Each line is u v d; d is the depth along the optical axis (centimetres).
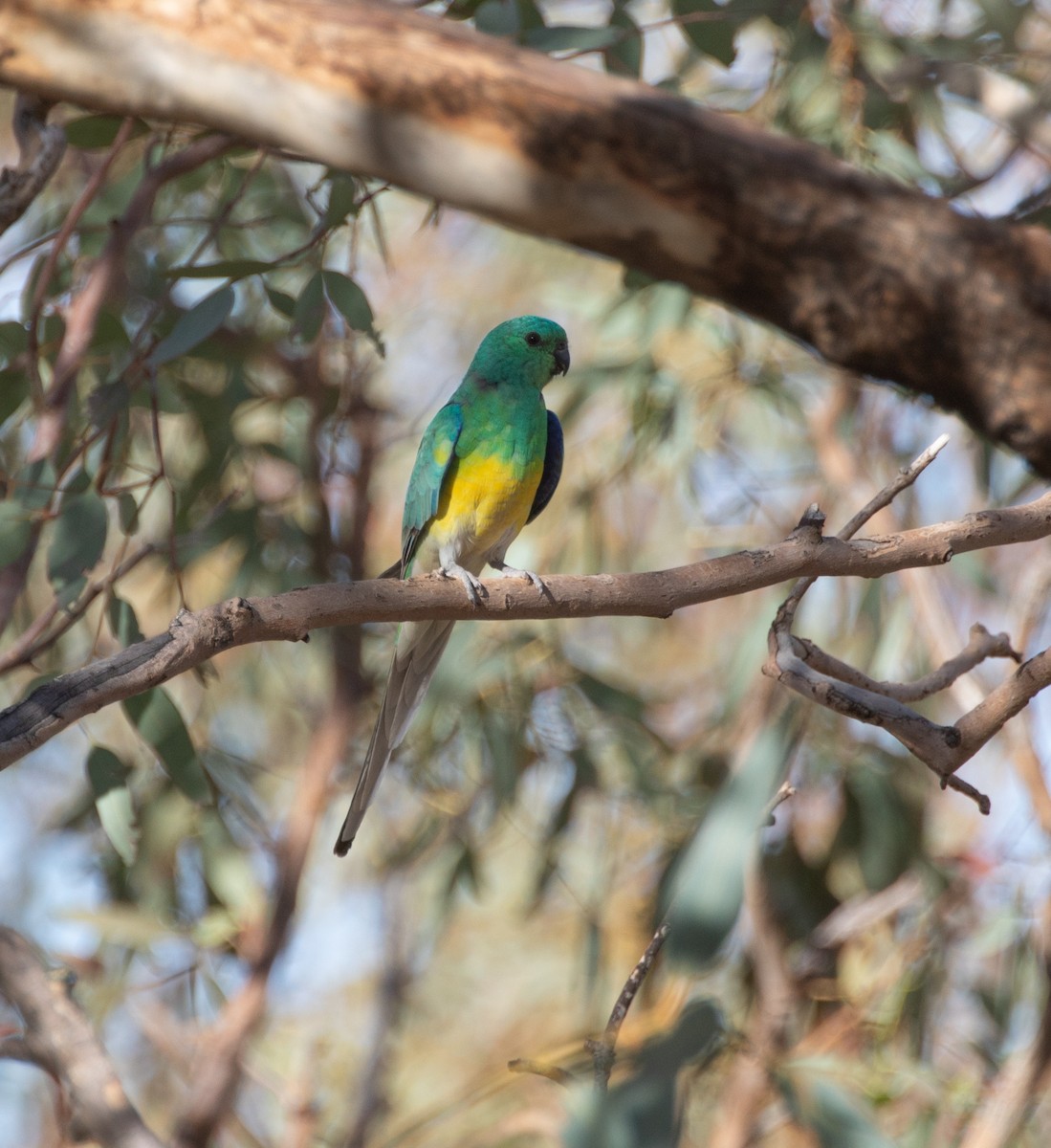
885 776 1132
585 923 1254
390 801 1405
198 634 515
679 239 405
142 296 1078
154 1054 1469
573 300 1247
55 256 822
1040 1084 923
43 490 816
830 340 400
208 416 1121
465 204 420
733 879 634
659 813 1136
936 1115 1011
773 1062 867
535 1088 1101
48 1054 766
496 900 1612
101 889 1149
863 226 388
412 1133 1066
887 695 611
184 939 1024
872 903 1105
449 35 415
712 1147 991
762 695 1112
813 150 397
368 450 1216
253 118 427
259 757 1422
